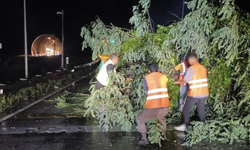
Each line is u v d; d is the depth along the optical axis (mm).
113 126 5949
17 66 17547
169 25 6512
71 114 6902
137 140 5242
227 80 5945
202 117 5465
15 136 5410
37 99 8961
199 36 5758
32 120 6379
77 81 13922
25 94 9055
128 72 6414
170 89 6207
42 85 10820
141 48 6336
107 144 5043
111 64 5695
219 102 5980
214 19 5785
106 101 5504
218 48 5418
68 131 5684
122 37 6766
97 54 6844
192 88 5230
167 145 5012
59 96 9531
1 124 6059
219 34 5465
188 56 5570
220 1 5539
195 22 5535
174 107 6418
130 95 6117
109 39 6641
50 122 6215
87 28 6652
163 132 5191
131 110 5812
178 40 5895
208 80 6055
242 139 5219
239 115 5688
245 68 5535
